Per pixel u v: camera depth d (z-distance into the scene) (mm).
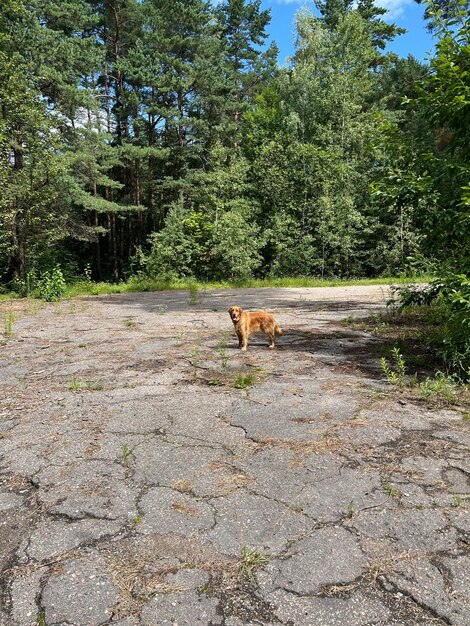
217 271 24672
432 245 6023
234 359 5887
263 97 31516
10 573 2018
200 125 28562
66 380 5156
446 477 2754
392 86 33281
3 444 3426
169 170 32188
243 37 37531
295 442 3297
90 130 23547
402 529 2258
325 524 2312
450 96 5324
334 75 26578
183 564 2041
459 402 4059
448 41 5242
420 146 6266
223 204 25109
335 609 1768
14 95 16938
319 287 19484
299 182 26531
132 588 1901
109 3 29141
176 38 28156
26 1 20688
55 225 20703
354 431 3459
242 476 2818
